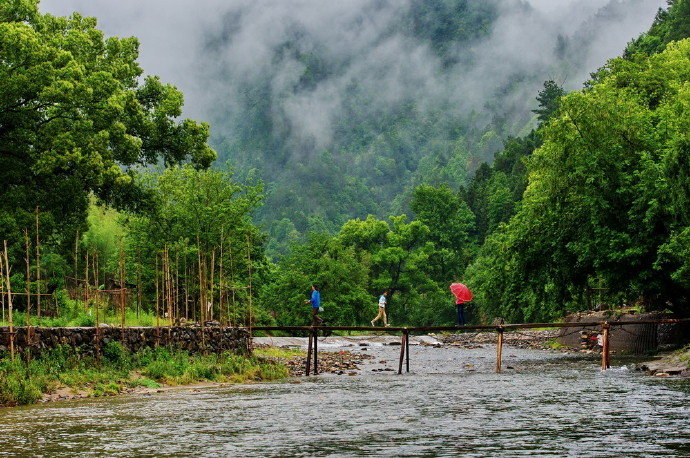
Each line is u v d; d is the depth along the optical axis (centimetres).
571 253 3669
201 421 1307
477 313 10306
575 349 4184
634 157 3450
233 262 4678
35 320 2530
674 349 3381
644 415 1305
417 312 11069
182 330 2550
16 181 3428
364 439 1073
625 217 3422
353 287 7900
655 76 4672
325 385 2166
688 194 2847
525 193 4844
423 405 1535
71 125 3397
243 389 2034
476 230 14850
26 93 3294
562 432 1120
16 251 3459
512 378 2305
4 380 1666
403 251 11031
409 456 934
